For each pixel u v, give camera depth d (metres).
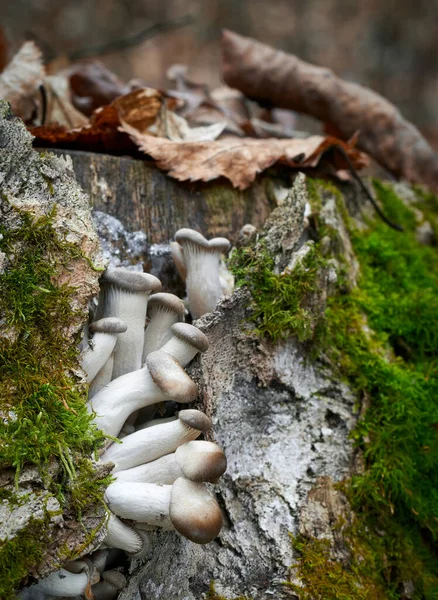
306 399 0.47
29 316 0.40
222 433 0.45
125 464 0.41
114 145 0.55
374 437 0.48
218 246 0.46
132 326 0.43
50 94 0.62
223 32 0.69
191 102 0.68
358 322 0.52
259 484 0.45
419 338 0.53
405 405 0.49
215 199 0.53
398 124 0.67
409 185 0.66
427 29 1.71
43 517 0.37
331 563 0.44
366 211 0.60
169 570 0.43
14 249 0.41
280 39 1.70
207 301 0.47
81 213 0.43
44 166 0.42
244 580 0.43
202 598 0.43
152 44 1.61
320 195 0.55
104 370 0.43
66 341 0.41
